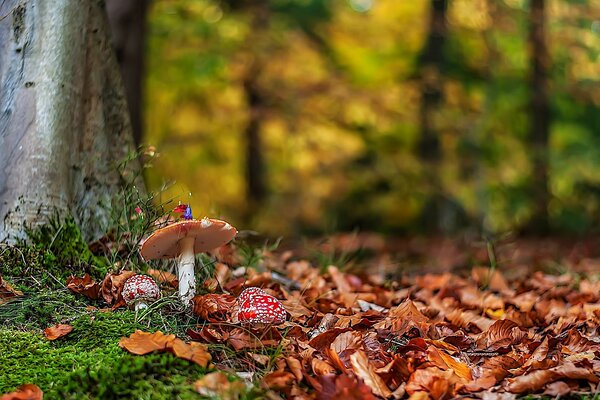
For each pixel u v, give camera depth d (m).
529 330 1.96
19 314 1.71
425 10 5.72
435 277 2.57
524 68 5.68
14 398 1.46
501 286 2.55
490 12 5.32
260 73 5.48
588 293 2.30
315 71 5.88
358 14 6.08
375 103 5.38
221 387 1.50
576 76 5.90
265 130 6.29
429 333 1.84
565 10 5.45
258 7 5.36
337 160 5.82
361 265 2.89
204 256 2.05
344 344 1.67
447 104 5.41
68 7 2.00
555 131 6.10
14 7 1.99
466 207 5.62
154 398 1.48
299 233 5.58
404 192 5.72
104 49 2.10
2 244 1.86
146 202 1.98
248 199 5.91
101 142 2.05
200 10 5.31
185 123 5.99
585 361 1.63
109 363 1.54
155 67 5.38
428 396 1.54
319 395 1.51
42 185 1.90
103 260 1.95
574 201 6.03
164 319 1.72
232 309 1.73
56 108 1.94
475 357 1.76
